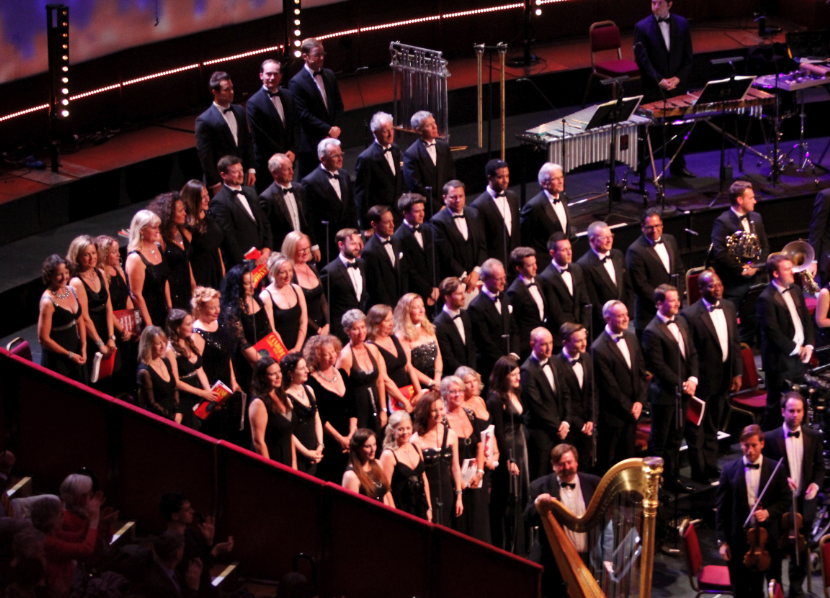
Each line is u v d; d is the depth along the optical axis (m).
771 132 35.47
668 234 28.92
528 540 23.47
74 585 16.33
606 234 26.66
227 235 24.72
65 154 31.58
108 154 31.67
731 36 39.56
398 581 19.80
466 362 24.55
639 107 31.12
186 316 20.81
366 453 20.33
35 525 16.06
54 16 31.92
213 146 27.23
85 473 17.95
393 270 25.61
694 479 26.03
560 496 21.92
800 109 33.88
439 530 19.62
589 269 26.77
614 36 35.66
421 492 21.09
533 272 25.73
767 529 22.31
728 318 25.86
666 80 31.75
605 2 40.88
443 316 24.48
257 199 25.19
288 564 19.70
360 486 20.30
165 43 34.47
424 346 23.64
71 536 16.62
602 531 19.98
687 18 41.22
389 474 20.89
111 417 18.69
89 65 32.72
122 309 22.31
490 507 23.42
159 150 32.12
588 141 30.08
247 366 22.11
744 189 28.48
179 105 35.34
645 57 31.95
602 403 24.73
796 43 33.03
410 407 23.08
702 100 30.41
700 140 35.72
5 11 30.50
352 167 32.88
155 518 19.12
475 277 26.30
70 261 21.31
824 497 24.67
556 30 40.66
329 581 19.78
